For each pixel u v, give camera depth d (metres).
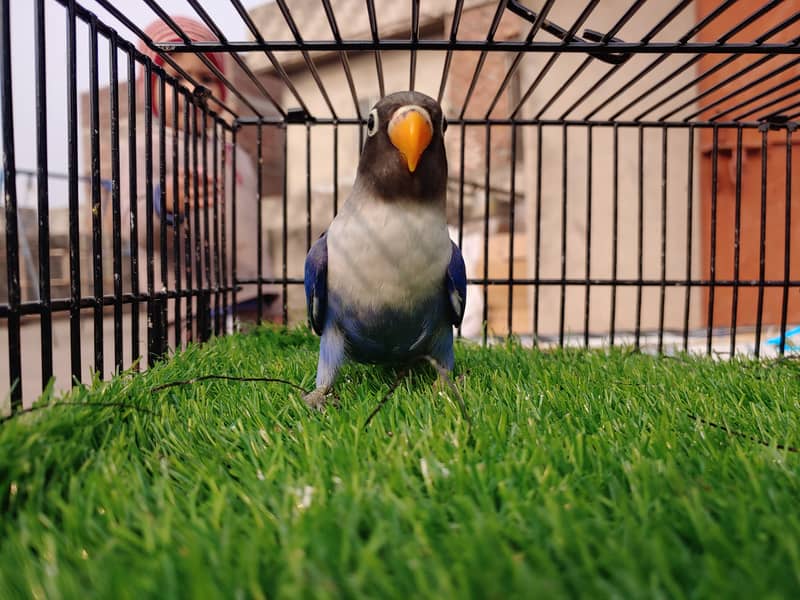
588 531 0.10
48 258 0.16
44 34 0.16
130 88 0.22
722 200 0.57
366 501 0.11
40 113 0.16
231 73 0.71
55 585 0.09
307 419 0.17
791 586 0.08
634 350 0.31
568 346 0.33
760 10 0.20
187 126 0.27
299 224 0.81
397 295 0.20
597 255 0.61
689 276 0.32
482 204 0.65
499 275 0.63
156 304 0.25
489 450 0.14
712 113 0.55
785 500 0.11
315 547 0.10
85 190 0.64
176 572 0.09
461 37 0.64
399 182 0.19
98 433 0.15
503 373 0.23
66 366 0.53
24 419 0.13
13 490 0.12
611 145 0.60
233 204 0.35
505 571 0.09
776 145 0.55
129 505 0.11
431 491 0.12
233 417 0.17
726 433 0.16
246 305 0.50
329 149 0.78
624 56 0.23
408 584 0.09
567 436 0.15
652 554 0.09
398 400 0.18
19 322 0.15
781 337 0.31
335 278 0.21
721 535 0.10
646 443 0.14
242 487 0.13
